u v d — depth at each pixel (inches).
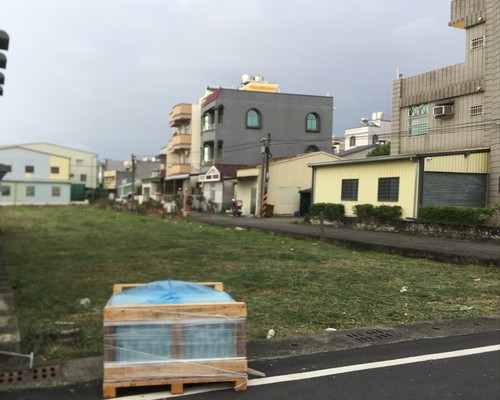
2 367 182.2
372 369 180.4
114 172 3668.8
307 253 552.7
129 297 170.7
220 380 161.0
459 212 685.9
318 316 266.8
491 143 767.7
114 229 879.1
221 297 173.9
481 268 442.6
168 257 509.0
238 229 916.0
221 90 1668.3
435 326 242.4
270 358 193.9
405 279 385.4
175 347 160.2
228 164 1644.9
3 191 2299.5
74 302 304.8
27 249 574.6
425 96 952.3
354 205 917.8
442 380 168.7
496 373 175.2
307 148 1750.7
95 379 171.6
